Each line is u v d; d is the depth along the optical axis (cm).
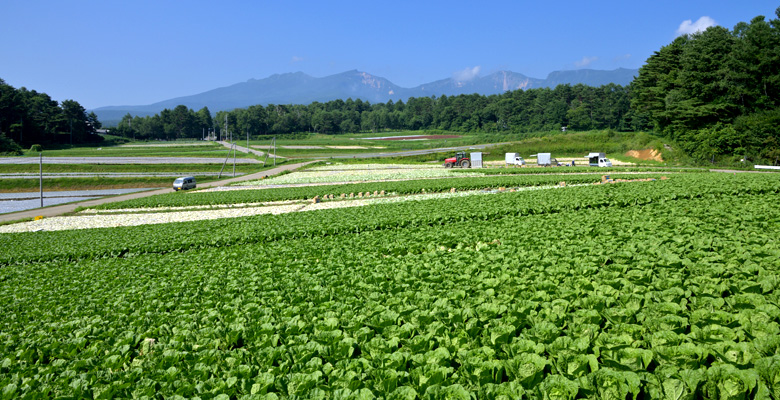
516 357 639
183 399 628
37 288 1659
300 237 2289
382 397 580
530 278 1077
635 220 1780
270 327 880
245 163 10312
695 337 657
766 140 7156
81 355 908
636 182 3350
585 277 1034
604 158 7056
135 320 1095
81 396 692
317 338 798
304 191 4609
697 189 2617
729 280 909
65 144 17400
